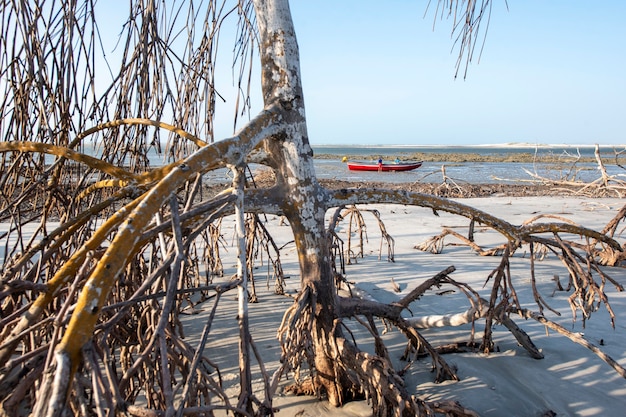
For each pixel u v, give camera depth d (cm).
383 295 514
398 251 759
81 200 291
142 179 235
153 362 214
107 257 140
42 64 237
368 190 276
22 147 231
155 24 280
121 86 285
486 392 301
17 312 184
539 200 1516
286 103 246
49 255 211
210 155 184
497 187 2064
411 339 337
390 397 240
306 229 259
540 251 714
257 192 253
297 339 253
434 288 539
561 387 309
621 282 570
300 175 254
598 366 338
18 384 145
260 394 297
